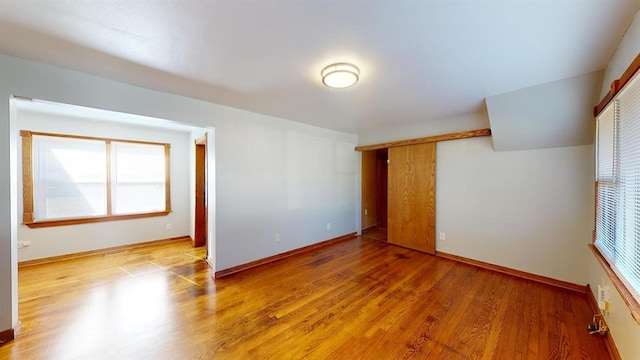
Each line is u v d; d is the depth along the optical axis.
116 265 3.44
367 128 4.56
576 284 2.71
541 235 2.95
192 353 1.74
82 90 2.13
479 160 3.44
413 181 4.17
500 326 2.06
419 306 2.38
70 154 3.66
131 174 4.23
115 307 2.33
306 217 4.20
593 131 2.50
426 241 4.02
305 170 4.17
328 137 4.59
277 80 2.30
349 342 1.87
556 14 1.35
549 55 1.82
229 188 3.17
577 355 1.73
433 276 3.10
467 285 2.84
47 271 3.19
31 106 3.05
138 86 2.44
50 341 1.84
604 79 2.08
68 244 3.65
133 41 1.64
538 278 2.96
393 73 2.13
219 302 2.45
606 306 1.89
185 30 1.51
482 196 3.41
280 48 1.72
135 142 4.25
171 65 1.99
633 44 1.43
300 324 2.09
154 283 2.87
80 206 3.75
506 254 3.21
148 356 1.71
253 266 3.43
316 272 3.23
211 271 3.24
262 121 3.53
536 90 2.45
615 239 1.79
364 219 5.63
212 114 3.00
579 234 2.71
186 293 2.63
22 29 1.49
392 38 1.59
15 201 1.91
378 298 2.54
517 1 1.25
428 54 1.80
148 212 4.40
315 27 1.47
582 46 1.70
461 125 3.58
